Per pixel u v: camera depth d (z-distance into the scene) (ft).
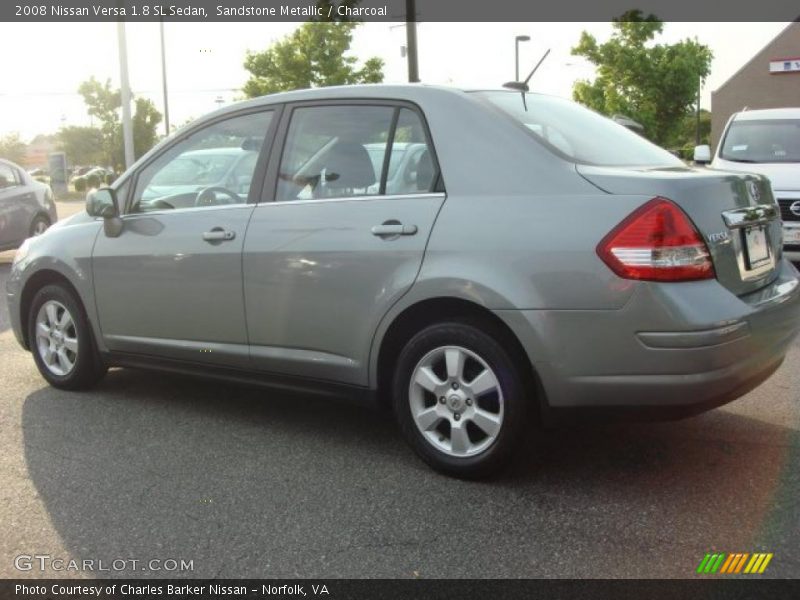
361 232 12.98
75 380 17.53
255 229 14.20
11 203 39.45
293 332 13.84
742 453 13.46
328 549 10.48
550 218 11.47
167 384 18.34
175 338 15.53
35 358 18.16
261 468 13.25
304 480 12.72
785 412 15.53
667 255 10.84
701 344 10.77
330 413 16.12
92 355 17.31
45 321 17.98
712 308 10.89
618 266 10.93
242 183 14.80
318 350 13.65
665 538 10.56
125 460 13.67
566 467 13.00
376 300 12.78
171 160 15.96
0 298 31.35
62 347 17.70
